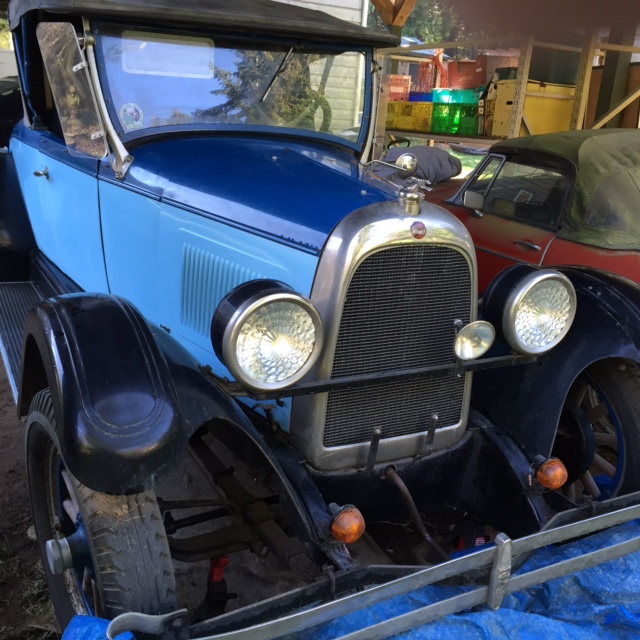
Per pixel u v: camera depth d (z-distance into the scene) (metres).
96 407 1.55
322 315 1.93
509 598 1.92
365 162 3.16
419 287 2.03
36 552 2.65
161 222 2.50
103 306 1.81
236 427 1.83
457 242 2.03
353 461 2.14
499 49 7.79
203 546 1.99
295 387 1.84
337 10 8.49
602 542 2.12
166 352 1.84
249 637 1.47
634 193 3.92
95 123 2.68
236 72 2.81
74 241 3.27
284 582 2.41
